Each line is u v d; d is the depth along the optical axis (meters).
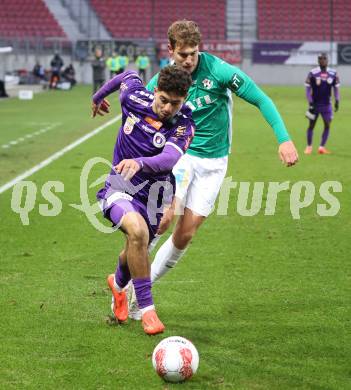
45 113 71.12
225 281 19.97
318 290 19.23
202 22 129.38
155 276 17.64
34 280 19.91
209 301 18.25
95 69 101.00
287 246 23.89
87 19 128.88
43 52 124.19
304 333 16.11
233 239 24.84
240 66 125.38
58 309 17.50
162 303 18.05
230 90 17.27
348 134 57.53
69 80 114.31
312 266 21.55
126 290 16.31
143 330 16.16
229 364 14.33
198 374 13.81
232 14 129.62
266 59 124.75
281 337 15.85
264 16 129.38
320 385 13.41
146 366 14.16
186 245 17.38
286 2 129.38
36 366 14.12
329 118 46.12
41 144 48.69
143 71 116.94
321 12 129.12
